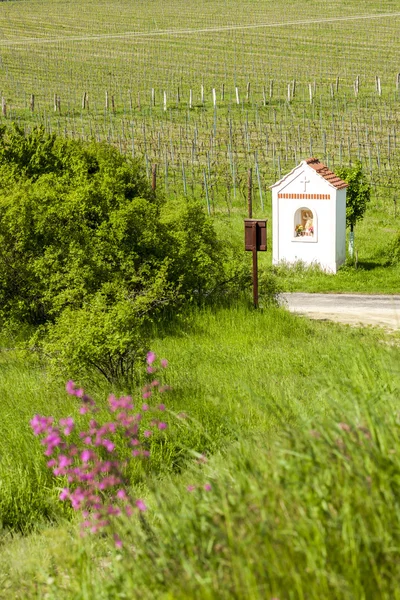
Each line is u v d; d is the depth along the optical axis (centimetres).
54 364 1773
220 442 1221
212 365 1958
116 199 3089
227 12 19162
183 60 14788
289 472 611
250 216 4244
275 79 12925
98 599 654
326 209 4062
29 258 2805
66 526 974
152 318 2694
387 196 6206
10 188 3117
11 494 1126
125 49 15725
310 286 3788
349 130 9094
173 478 1114
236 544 560
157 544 658
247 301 2942
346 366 1445
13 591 795
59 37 16812
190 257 2992
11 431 1355
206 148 8319
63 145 3494
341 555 524
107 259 2898
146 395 1244
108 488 1039
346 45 15650
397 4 19350
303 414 873
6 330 2694
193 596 541
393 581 496
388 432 624
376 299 3466
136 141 8738
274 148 8025
